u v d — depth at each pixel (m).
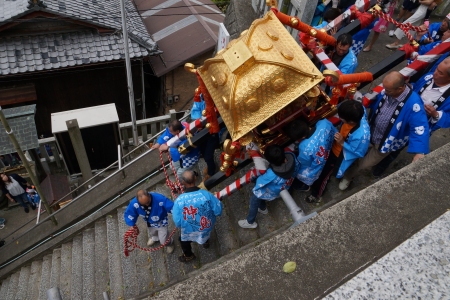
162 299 1.81
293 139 3.28
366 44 6.56
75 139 7.02
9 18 8.59
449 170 2.26
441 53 3.49
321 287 1.78
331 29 4.44
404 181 2.20
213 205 3.75
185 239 3.94
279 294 1.78
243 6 8.89
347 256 1.88
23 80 9.52
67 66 9.21
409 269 1.72
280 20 3.47
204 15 12.12
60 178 8.62
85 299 4.95
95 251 5.59
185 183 3.69
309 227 2.02
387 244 1.92
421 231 1.87
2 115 4.84
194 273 3.91
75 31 9.66
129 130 8.98
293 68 2.84
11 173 8.25
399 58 3.85
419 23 5.93
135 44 9.83
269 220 4.38
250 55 2.87
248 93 2.89
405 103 3.20
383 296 1.63
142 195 3.93
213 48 10.64
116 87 10.72
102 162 8.84
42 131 11.18
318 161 3.43
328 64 3.49
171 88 11.29
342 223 2.02
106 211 6.00
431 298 1.60
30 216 8.65
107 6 10.46
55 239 6.25
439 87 3.27
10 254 6.66
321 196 4.26
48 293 2.16
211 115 3.72
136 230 4.37
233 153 3.49
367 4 4.30
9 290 6.29
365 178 4.23
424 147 3.12
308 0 6.03
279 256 1.92
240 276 1.86
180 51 10.66
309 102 3.14
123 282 4.75
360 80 3.33
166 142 4.70
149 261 4.80
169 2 12.62
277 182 3.47
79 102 10.77
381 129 3.50
